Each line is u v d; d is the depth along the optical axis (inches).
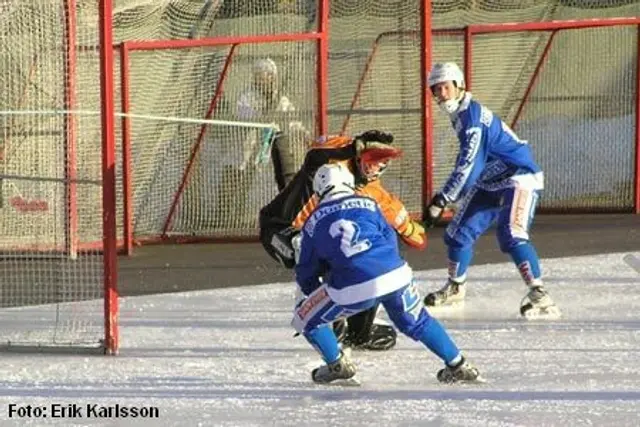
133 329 823.7
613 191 1417.3
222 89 1227.9
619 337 781.3
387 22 1401.3
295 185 722.2
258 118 1223.5
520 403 625.9
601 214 1411.2
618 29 1413.6
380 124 1354.6
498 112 1424.7
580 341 770.2
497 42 1414.9
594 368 700.0
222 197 1254.3
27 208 1067.3
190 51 1226.6
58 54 1090.7
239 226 1254.9
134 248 1225.4
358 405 625.3
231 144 1241.4
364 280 639.8
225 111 1230.9
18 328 826.2
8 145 1088.8
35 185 1075.9
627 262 1071.6
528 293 861.2
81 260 1042.1
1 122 1093.8
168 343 778.8
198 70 1230.3
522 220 847.7
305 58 1219.9
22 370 705.6
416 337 661.3
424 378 681.0
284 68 1221.1
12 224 1063.0
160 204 1250.0
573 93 1424.7
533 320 836.0
